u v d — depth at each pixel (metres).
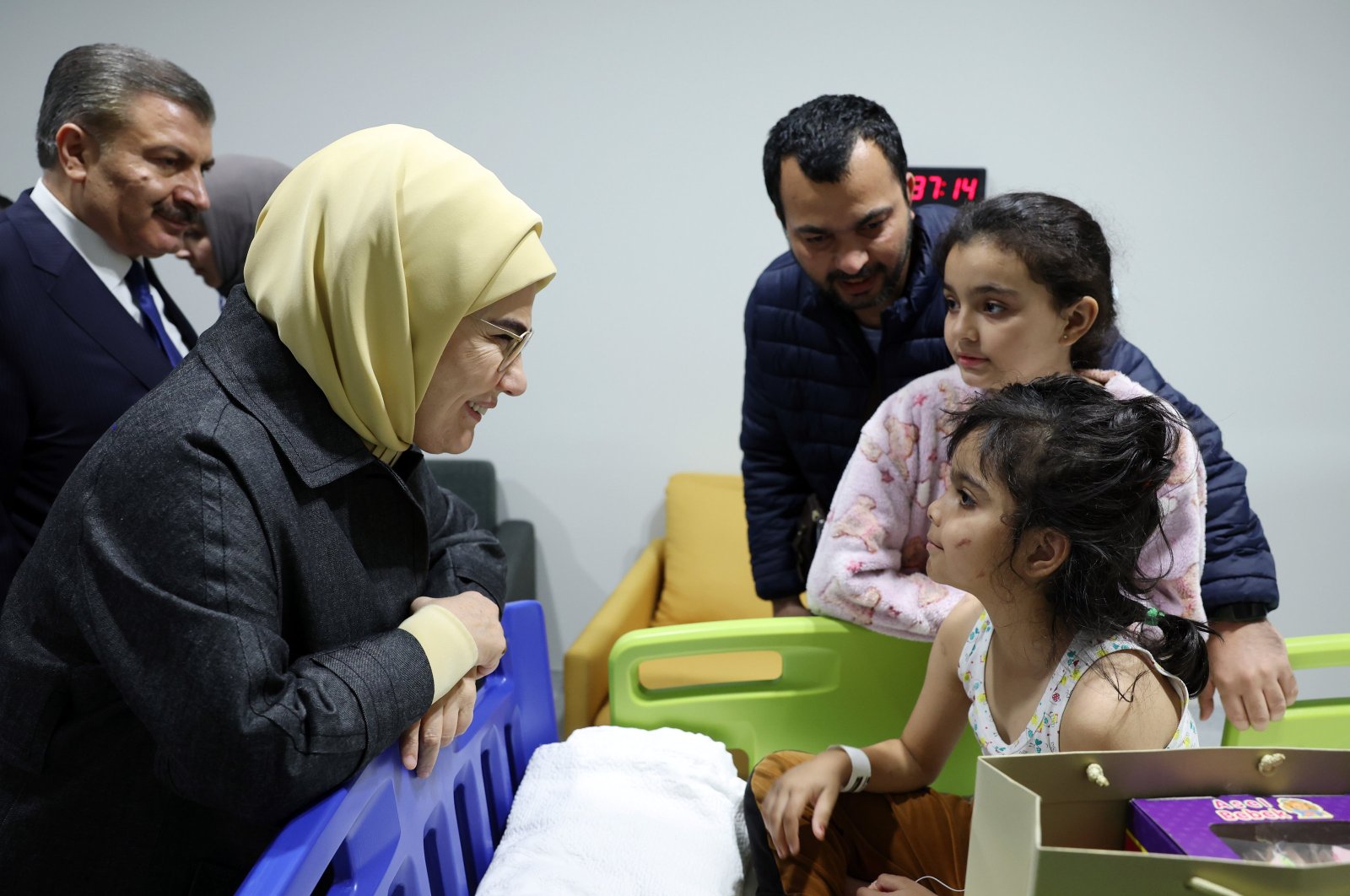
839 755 1.12
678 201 2.52
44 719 0.83
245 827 0.87
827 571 1.24
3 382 1.41
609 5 2.41
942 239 1.15
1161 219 2.39
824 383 1.53
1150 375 1.26
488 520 2.66
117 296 1.55
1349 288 2.37
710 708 1.30
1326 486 2.49
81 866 0.86
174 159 1.49
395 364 0.85
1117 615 0.92
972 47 2.34
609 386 2.66
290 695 0.76
